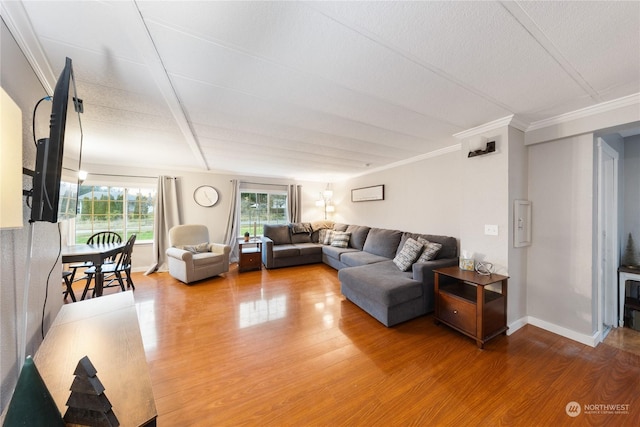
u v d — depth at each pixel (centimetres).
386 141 295
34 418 65
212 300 308
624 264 261
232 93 175
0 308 99
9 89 106
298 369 175
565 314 220
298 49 128
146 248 455
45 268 160
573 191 215
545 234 233
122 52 128
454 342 211
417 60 138
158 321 250
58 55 130
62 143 100
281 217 609
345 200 584
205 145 312
